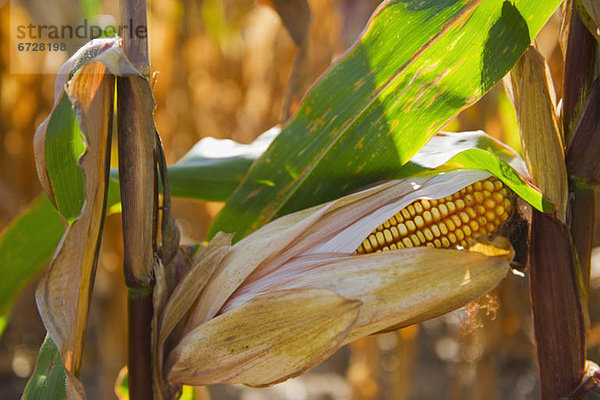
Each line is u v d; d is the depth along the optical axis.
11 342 2.89
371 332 0.94
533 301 0.97
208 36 2.02
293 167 1.01
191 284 0.96
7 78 2.09
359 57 0.98
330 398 2.60
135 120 0.92
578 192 0.96
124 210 0.93
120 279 1.76
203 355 0.94
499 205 0.97
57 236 1.15
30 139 2.15
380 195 0.97
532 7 0.95
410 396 2.47
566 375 0.96
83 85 0.90
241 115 2.04
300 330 0.93
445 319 2.07
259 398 2.62
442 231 0.97
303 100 0.99
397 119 0.98
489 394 1.98
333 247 0.96
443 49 0.96
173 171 1.11
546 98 0.95
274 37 1.94
